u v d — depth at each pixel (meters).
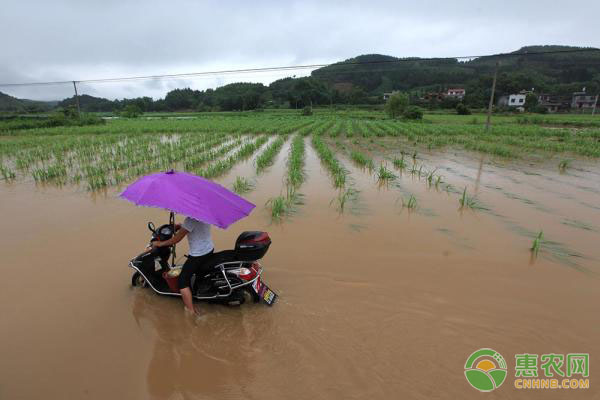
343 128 32.78
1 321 4.04
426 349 3.54
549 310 4.18
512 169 13.18
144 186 3.96
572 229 6.83
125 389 3.12
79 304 4.39
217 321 4.04
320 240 6.22
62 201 8.88
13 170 13.19
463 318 4.02
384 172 11.12
